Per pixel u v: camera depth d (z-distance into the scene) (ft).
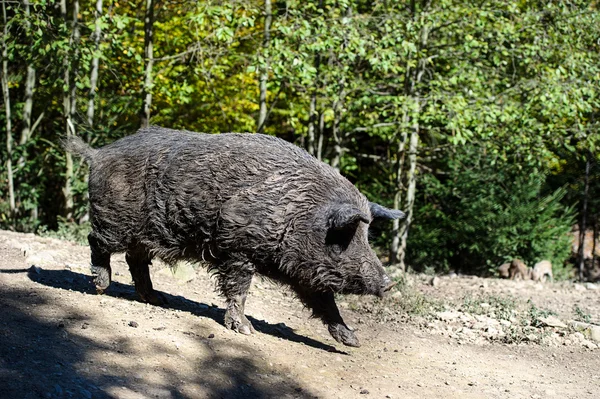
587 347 28.07
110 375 16.58
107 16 40.01
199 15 38.78
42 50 39.01
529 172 55.26
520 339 28.19
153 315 21.71
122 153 22.53
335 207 20.44
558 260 58.08
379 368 21.68
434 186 59.67
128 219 22.22
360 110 53.26
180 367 18.06
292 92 54.24
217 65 48.67
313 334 24.95
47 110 57.26
